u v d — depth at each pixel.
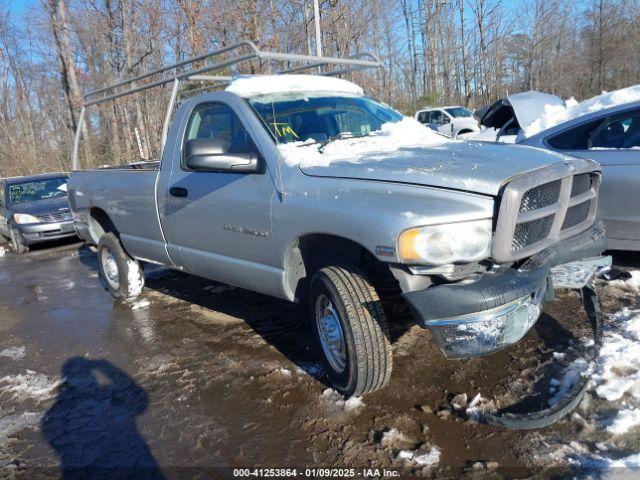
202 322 5.20
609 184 4.92
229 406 3.59
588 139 5.22
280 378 3.88
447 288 2.81
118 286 6.26
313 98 4.40
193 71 4.60
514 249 2.95
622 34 27.78
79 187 6.31
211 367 4.19
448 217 2.83
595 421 3.00
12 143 24.00
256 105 4.11
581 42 28.67
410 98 28.62
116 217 5.66
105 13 18.55
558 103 9.11
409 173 3.07
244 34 14.34
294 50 15.49
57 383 4.20
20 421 3.67
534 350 3.88
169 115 4.91
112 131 19.23
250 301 5.68
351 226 3.11
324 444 3.07
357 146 3.82
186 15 14.39
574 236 3.35
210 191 4.19
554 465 2.71
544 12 26.33
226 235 4.14
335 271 3.34
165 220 4.82
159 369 4.27
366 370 3.21
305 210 3.39
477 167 3.04
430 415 3.24
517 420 2.94
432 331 2.87
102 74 20.98
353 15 17.23
